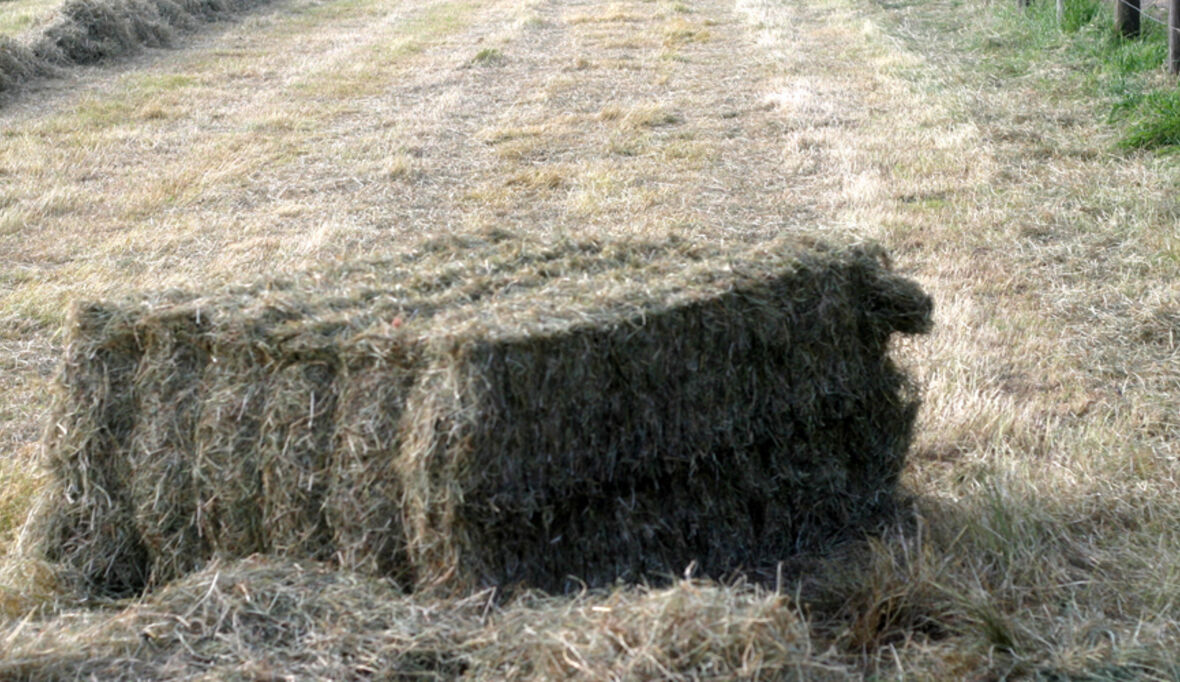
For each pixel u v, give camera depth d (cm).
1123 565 350
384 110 1089
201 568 352
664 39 1396
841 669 291
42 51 1269
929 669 304
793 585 352
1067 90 998
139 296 365
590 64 1259
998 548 357
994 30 1277
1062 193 744
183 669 293
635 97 1108
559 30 1526
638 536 337
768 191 805
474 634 299
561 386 312
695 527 347
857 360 376
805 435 367
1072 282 604
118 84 1217
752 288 342
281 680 287
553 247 397
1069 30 1172
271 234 738
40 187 842
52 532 361
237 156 927
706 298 333
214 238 732
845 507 382
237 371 338
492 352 298
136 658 297
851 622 329
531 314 319
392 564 325
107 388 354
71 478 359
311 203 803
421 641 296
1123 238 656
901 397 399
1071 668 303
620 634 275
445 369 302
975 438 442
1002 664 306
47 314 596
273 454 330
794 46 1313
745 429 351
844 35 1368
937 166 833
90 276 654
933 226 704
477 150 939
